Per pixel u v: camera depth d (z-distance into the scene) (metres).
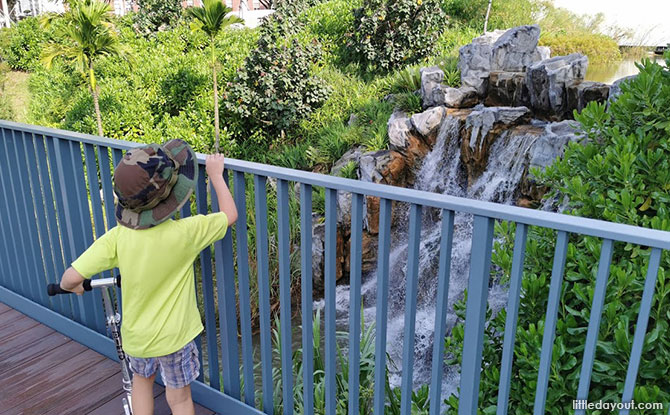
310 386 2.32
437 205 1.68
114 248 2.04
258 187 2.21
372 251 8.91
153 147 1.94
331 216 2.01
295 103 11.91
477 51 9.82
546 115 8.41
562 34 15.66
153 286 2.04
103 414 2.58
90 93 14.77
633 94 3.11
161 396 2.69
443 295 1.78
